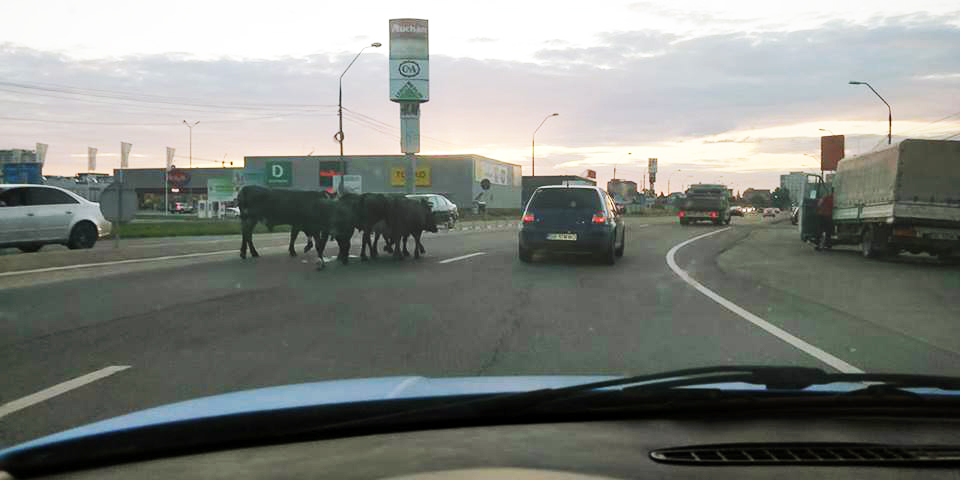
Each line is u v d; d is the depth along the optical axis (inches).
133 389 214.2
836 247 1029.8
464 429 97.8
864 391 99.1
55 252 553.9
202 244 742.5
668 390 100.1
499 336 300.2
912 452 86.5
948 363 254.4
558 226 617.0
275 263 625.0
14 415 188.1
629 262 668.1
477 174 3125.0
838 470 81.6
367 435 95.2
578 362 251.8
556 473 77.0
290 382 222.1
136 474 83.9
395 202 661.3
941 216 703.1
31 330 309.7
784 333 311.9
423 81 2135.8
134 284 473.4
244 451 89.8
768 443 89.7
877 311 383.2
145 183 3909.9
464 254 740.7
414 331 311.1
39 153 2169.0
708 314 363.9
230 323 329.7
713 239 1151.0
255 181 3238.2
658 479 77.0
